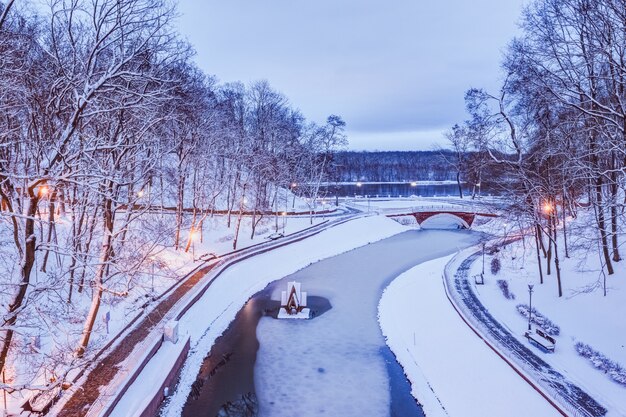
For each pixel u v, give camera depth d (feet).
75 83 46.34
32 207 44.11
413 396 82.07
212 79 196.44
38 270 88.69
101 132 73.36
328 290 148.15
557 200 128.67
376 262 187.83
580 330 89.92
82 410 60.64
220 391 82.02
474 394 77.25
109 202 74.84
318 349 101.96
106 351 79.56
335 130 271.49
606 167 91.66
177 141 139.44
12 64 53.93
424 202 321.11
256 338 107.65
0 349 44.73
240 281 146.41
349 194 446.60
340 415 75.87
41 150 53.01
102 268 72.13
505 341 90.58
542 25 74.33
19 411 56.49
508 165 119.44
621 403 65.82
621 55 62.18
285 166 213.87
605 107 63.67
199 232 176.86
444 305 120.78
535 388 72.08
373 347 103.55
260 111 252.83
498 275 141.08
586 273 108.68
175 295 115.14
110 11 42.86
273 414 75.61
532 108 103.04
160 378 76.02
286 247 189.26
